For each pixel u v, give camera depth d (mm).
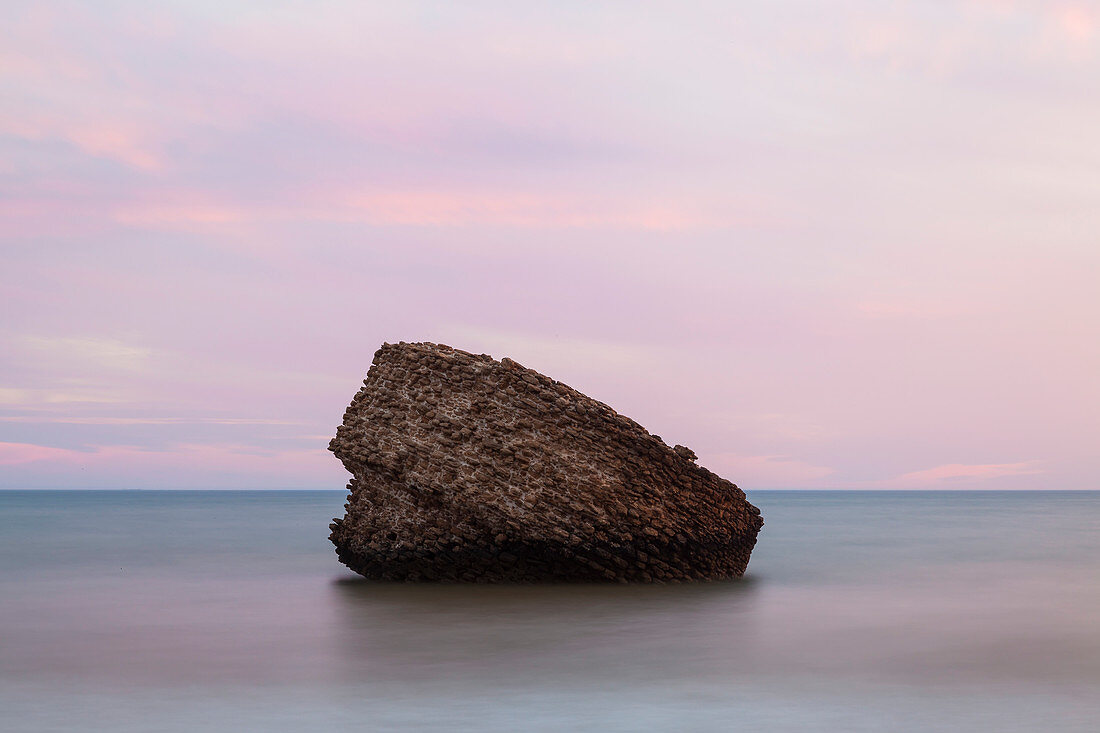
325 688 15398
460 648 18641
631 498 27031
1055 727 13289
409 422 27547
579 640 19469
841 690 15367
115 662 17344
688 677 16281
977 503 175375
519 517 26391
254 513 97875
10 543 47125
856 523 73250
